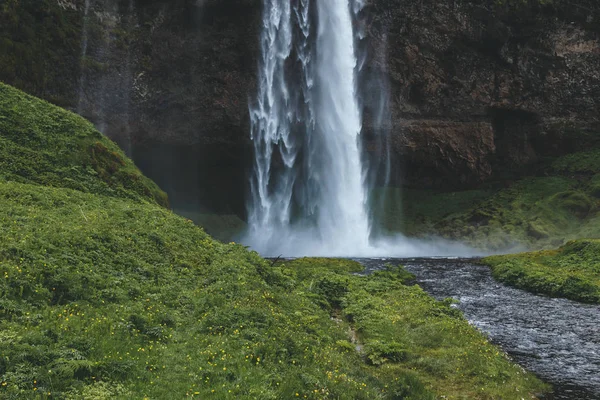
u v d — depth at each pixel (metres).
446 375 11.88
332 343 12.97
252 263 18.84
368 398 9.59
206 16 43.84
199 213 49.97
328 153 51.28
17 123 25.16
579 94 52.25
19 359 8.12
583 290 21.97
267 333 11.42
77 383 8.00
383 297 19.89
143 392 8.20
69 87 38.03
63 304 11.06
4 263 11.52
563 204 47.12
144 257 15.79
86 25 38.72
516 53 50.50
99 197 22.30
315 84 50.00
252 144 48.19
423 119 51.78
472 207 51.94
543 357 13.80
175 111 44.50
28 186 20.11
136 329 10.56
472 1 47.97
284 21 46.97
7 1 33.38
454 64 50.38
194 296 13.63
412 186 55.28
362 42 48.62
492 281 26.59
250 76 46.56
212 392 8.52
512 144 54.56
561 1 48.91
